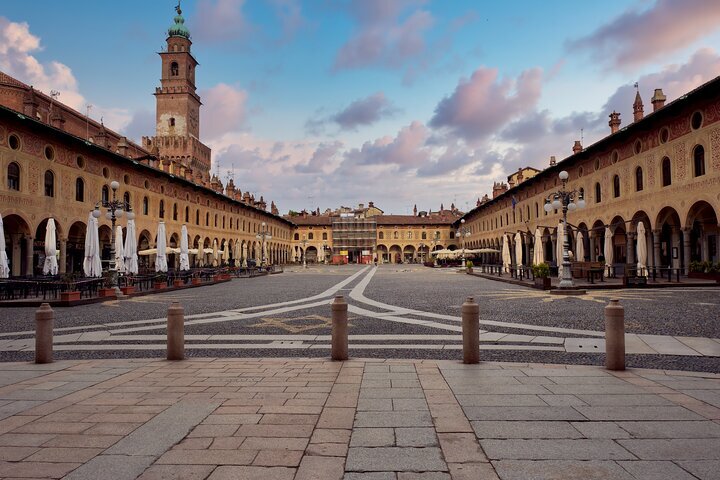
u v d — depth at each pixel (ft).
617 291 68.08
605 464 12.37
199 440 14.32
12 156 87.20
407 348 30.89
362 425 15.44
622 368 22.97
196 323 43.78
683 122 84.74
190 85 285.84
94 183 112.06
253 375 22.71
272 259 286.25
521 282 90.17
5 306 59.57
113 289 70.90
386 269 215.51
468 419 15.92
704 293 62.49
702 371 23.31
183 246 119.75
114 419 16.39
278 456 13.05
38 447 13.93
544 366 23.91
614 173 110.01
